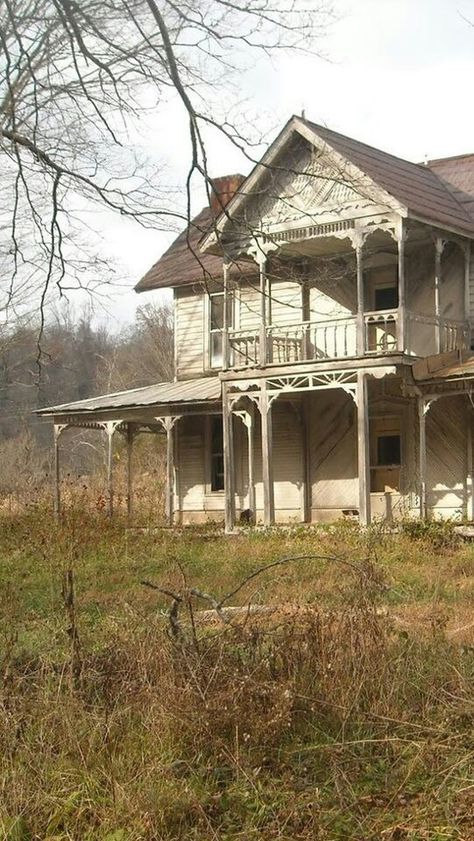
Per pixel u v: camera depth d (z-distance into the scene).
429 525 22.53
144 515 30.58
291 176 24.42
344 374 24.86
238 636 8.79
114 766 7.33
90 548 21.70
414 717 8.24
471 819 6.85
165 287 31.50
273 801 7.12
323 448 28.38
